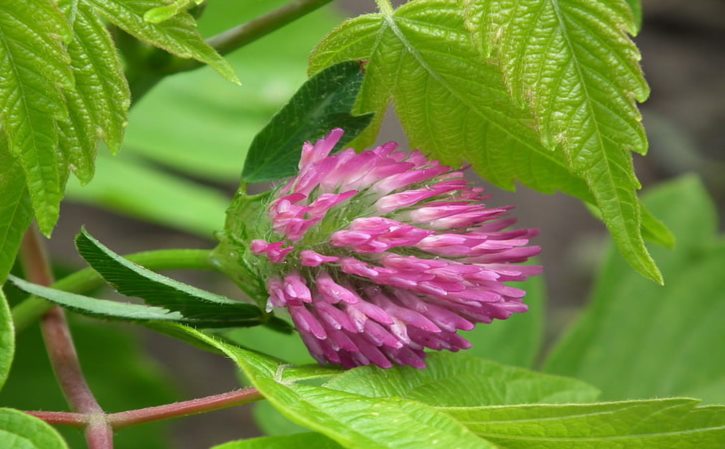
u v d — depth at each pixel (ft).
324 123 0.75
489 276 0.72
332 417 0.68
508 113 0.75
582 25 0.70
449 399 0.75
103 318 0.73
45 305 0.79
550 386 0.79
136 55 0.80
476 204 0.75
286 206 0.73
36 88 0.69
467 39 0.74
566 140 0.70
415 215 0.74
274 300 0.73
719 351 1.00
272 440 0.68
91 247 0.70
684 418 0.69
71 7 0.69
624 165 0.70
